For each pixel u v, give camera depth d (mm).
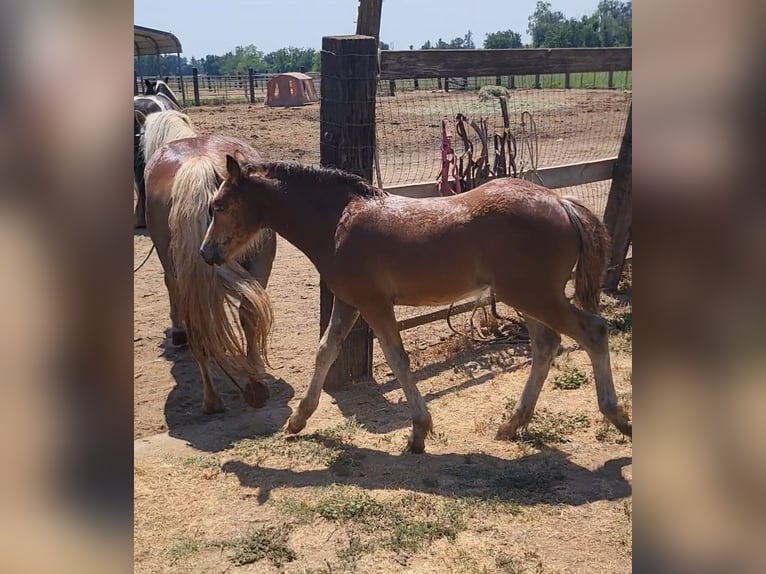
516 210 3334
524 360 5102
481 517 3025
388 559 2742
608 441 3787
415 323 5102
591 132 13742
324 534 2947
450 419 4176
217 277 3756
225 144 4559
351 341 4719
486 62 5098
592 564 2688
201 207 3758
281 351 5285
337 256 3617
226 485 3396
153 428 4168
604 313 5934
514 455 3672
